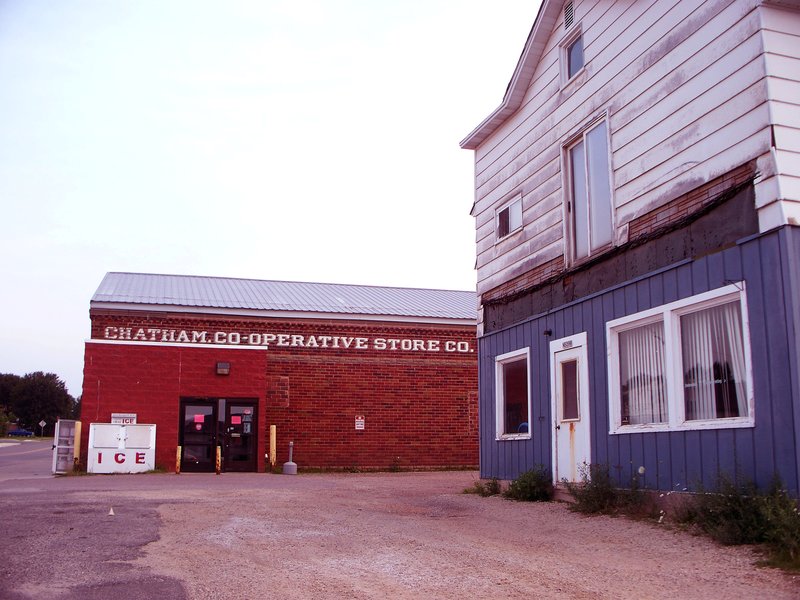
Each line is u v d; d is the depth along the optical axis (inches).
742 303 335.0
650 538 323.9
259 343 992.2
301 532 346.9
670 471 379.2
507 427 577.3
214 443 901.8
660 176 402.3
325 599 226.1
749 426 327.3
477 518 403.9
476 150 652.1
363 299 1124.5
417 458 1024.9
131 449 847.1
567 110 504.1
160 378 890.1
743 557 275.9
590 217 475.2
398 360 1038.4
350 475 885.2
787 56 336.2
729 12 357.4
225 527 360.8
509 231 585.9
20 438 3612.2
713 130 363.6
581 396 465.4
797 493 299.3
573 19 501.7
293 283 1209.4
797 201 321.7
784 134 327.6
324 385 1007.0
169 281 1119.6
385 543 319.0
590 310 461.1
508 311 575.2
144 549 302.0
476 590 237.6
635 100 428.8
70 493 531.5
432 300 1173.1
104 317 953.5
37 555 287.7
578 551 301.6
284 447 978.7
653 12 416.8
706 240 362.3
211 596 228.8
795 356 305.6
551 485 494.0
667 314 387.5
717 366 356.8
